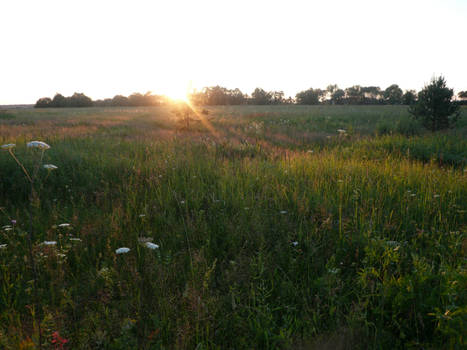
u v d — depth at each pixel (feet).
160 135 46.03
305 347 6.93
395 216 13.70
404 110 123.54
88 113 119.65
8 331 7.38
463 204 15.17
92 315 8.02
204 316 7.73
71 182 20.07
